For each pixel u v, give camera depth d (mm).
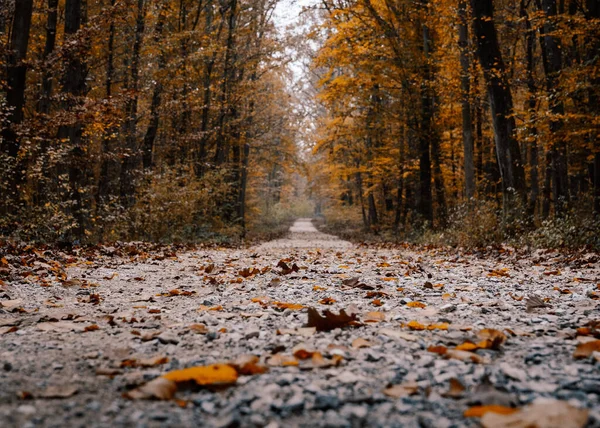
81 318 3414
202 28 22156
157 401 1772
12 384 1969
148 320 3418
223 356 2424
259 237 27781
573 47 15469
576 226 9898
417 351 2488
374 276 6391
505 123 12914
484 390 1809
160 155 20766
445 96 17234
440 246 13656
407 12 18875
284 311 3691
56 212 9297
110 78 17453
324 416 1617
